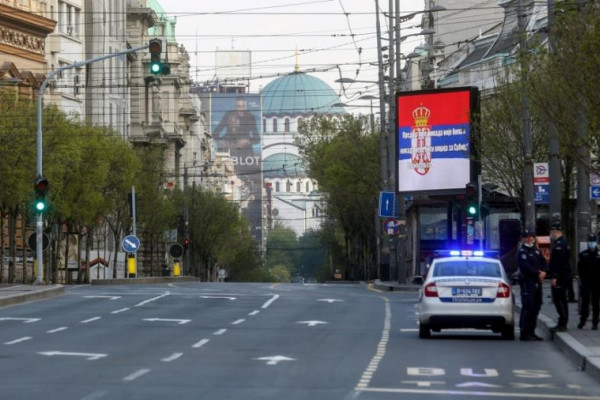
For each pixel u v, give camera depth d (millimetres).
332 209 165625
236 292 84688
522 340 44438
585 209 53750
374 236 158375
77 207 113438
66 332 47031
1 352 38094
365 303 70500
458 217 93438
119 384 28922
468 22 168625
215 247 197125
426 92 94562
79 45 150375
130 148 130125
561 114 46750
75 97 144250
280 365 34125
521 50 63875
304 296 78688
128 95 180500
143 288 93438
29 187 100375
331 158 149500
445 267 44906
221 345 41250
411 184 95000
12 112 101250
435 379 30812
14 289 77000
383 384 29391
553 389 29141
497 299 43844
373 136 147750
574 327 47094
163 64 71000
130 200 126000
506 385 29766
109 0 166625
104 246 147000
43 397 26188
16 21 127750
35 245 91062
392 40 113562
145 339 43719
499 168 85562
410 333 47844
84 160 113562
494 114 85375
